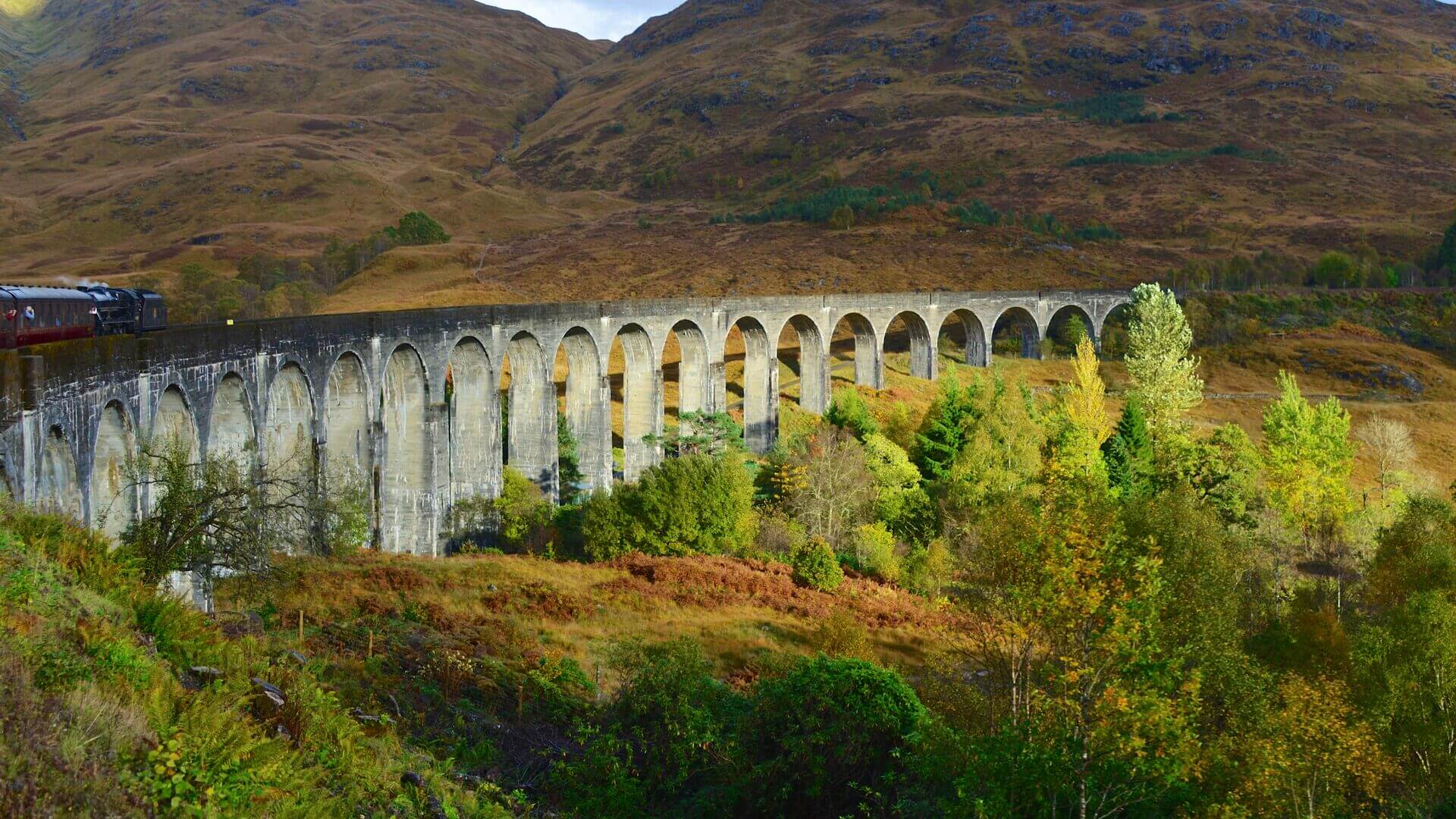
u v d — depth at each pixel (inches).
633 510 2370.8
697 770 1119.6
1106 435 3299.7
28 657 625.3
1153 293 4020.7
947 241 7657.5
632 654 1496.1
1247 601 1973.4
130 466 1277.1
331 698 891.4
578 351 3159.5
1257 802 1117.1
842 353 5551.2
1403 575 2004.2
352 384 2135.8
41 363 1124.5
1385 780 1375.5
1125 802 1027.9
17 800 498.0
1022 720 1104.2
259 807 623.2
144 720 633.6
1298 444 2984.7
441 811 805.9
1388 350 5438.0
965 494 2770.7
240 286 6043.3
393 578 1754.4
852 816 1071.0
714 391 3791.8
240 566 1302.9
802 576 2219.5
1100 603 1112.2
